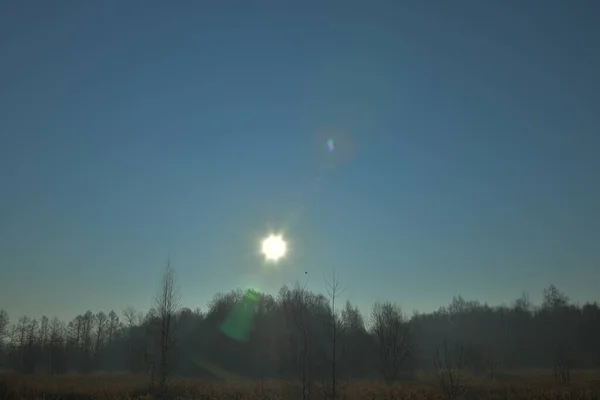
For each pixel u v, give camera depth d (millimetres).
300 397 37406
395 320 54656
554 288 92375
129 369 77812
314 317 52094
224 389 41188
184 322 76750
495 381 45406
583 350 79875
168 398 39438
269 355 64188
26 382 45469
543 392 36312
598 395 34375
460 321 98625
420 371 60656
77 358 82750
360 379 52375
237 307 71500
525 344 83062
